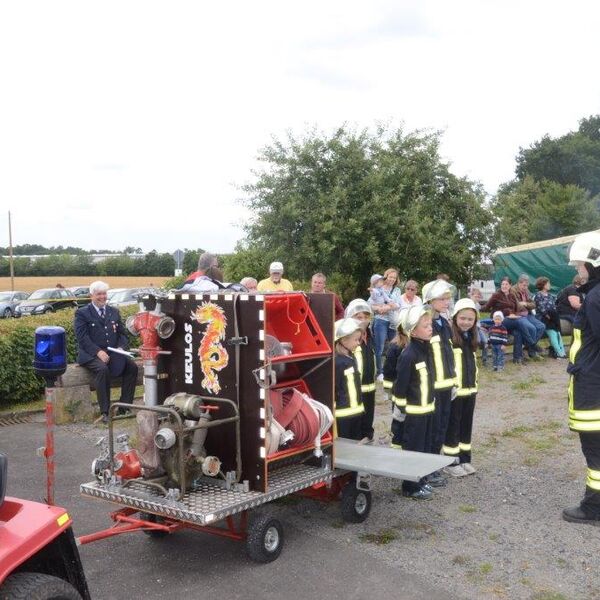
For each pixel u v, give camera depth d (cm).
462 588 478
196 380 527
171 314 537
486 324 1442
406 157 1773
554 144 6197
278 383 573
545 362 1457
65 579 365
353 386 652
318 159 1714
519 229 1870
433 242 1678
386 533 573
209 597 464
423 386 634
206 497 491
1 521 339
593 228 4575
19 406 1069
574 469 752
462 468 728
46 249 11338
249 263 1809
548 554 536
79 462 781
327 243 1623
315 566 510
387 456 586
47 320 1159
